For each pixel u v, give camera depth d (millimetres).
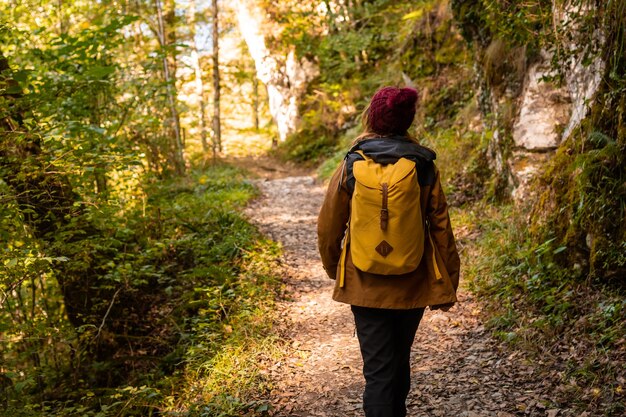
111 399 4629
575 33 5133
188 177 13992
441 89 11133
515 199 6676
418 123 10969
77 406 4578
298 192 12828
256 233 8328
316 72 19266
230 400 3746
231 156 20219
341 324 5148
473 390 3615
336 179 2693
